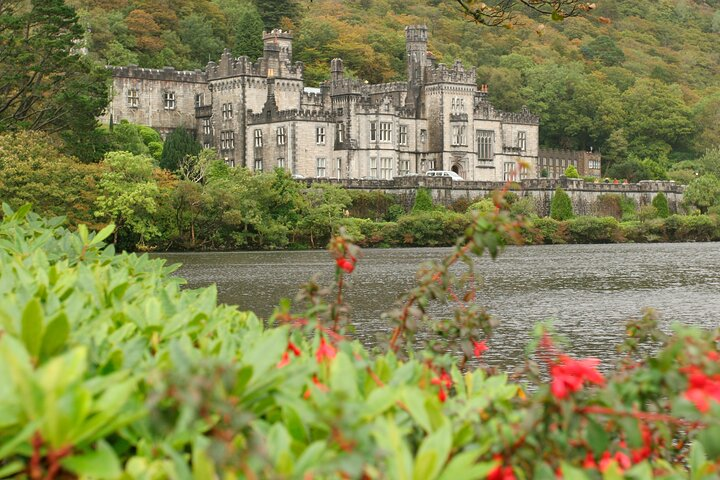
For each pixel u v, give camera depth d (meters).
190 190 114.75
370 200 143.25
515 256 105.94
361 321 46.78
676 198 172.25
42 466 7.70
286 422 8.69
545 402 8.53
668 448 10.86
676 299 58.69
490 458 8.68
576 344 39.69
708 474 7.92
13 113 112.25
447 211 143.25
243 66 162.88
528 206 142.88
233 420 7.14
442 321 14.28
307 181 141.00
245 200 120.81
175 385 7.06
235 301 56.94
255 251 115.75
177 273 78.88
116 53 195.88
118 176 107.31
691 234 152.38
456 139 172.12
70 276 13.25
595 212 160.38
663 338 13.74
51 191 93.69
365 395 9.92
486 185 152.88
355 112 160.12
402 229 131.50
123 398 7.55
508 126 183.38
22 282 12.92
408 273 78.69
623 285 68.56
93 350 9.52
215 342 10.02
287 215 125.12
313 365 9.99
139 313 11.85
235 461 6.97
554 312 51.53
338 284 13.34
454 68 171.62
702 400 7.90
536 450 8.39
